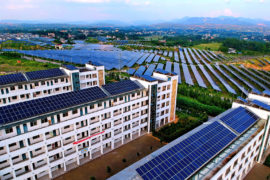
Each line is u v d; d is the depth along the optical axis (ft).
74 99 161.27
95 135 174.91
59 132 150.20
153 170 108.27
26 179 141.59
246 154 148.25
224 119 160.86
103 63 558.97
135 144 203.92
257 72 540.11
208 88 399.44
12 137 125.90
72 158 163.63
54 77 236.02
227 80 456.04
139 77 218.38
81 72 257.96
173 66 575.38
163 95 232.73
